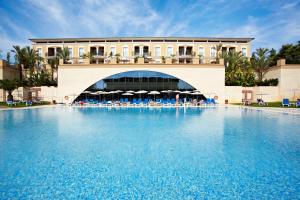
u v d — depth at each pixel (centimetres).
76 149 803
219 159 699
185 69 2997
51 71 3494
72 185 521
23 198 466
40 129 1183
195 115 1803
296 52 3919
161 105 2667
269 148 820
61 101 2991
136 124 1355
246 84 3072
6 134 1059
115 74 2997
